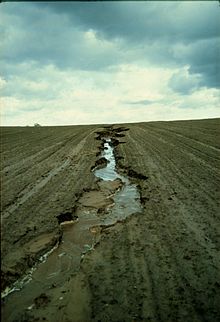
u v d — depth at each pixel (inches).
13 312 299.9
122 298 322.3
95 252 411.5
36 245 407.2
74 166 860.0
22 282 342.3
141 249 420.5
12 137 1496.1
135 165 903.7
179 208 565.3
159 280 353.1
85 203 583.2
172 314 301.0
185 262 390.3
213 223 502.6
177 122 2674.7
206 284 348.2
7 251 383.6
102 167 914.1
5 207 511.2
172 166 881.5
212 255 407.8
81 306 311.0
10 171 749.9
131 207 579.5
